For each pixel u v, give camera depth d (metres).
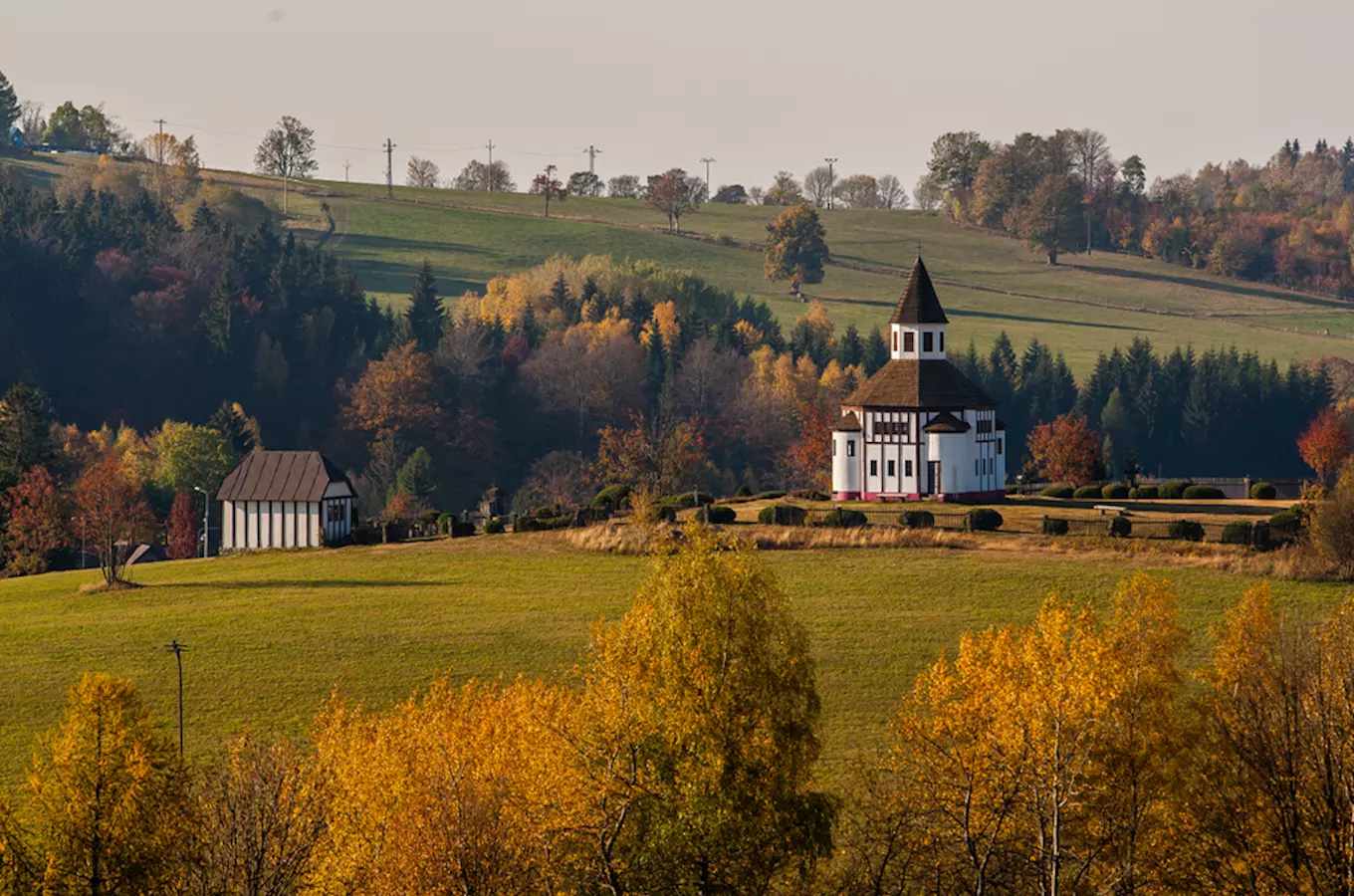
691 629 176.62
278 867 173.00
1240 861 172.62
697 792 169.75
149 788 180.00
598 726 176.75
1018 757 183.75
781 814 175.00
